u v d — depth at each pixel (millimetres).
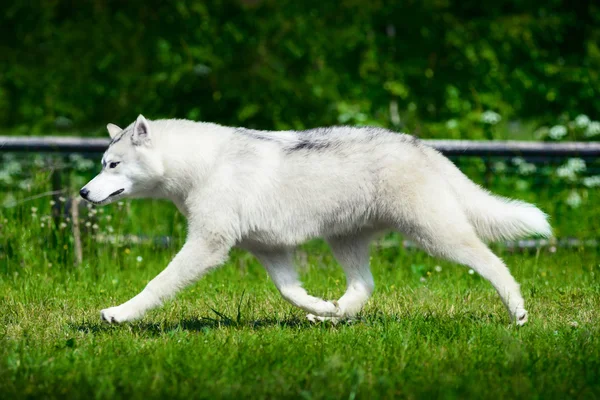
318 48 31359
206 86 30547
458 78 32062
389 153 15648
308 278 21469
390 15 32938
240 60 30891
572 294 18703
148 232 24375
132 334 15297
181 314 17203
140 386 11656
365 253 16844
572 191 26359
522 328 15141
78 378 12109
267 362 12758
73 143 24297
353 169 15641
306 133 16203
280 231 15805
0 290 19750
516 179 26812
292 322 16734
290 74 31203
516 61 33031
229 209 15492
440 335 14539
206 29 31219
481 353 13367
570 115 31797
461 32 32125
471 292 19125
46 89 32844
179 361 12891
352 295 16688
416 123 30266
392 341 14125
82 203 23047
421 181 15570
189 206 15781
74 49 33000
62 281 20875
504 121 31562
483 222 16172
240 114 29266
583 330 14555
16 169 26062
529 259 23109
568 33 34781
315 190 15664
